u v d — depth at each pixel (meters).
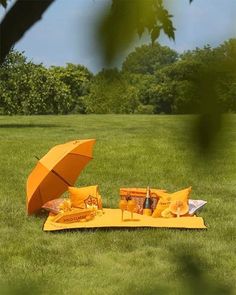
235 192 14.52
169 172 18.02
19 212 11.67
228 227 10.34
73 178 11.24
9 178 17.09
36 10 0.95
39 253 8.70
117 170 18.73
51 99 39.28
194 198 13.96
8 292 2.86
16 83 37.81
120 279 7.37
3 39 0.97
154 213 10.34
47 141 28.64
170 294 2.55
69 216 10.15
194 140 0.93
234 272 7.45
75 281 7.34
